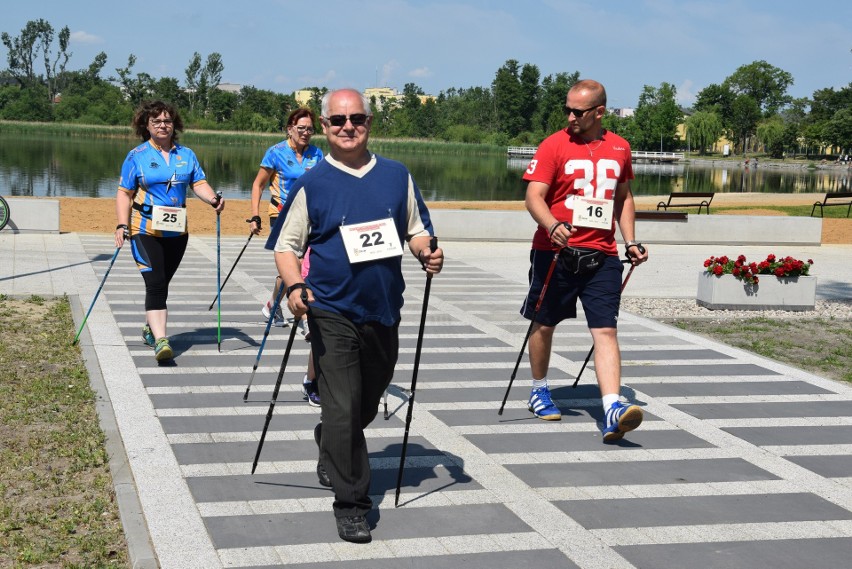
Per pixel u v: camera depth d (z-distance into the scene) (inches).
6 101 4655.5
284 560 152.2
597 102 214.7
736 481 197.2
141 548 153.6
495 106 5748.0
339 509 162.6
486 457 206.2
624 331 349.1
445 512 175.0
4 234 565.3
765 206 1065.5
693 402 256.1
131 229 273.7
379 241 160.4
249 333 318.0
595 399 255.8
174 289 401.4
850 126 4446.4
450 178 1860.2
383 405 242.2
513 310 385.7
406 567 151.9
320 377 162.1
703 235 670.5
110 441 204.1
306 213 164.2
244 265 479.8
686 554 160.9
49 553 152.6
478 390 260.8
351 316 160.7
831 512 181.9
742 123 5600.4
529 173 221.8
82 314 331.0
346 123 161.5
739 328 371.6
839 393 270.2
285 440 210.2
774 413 248.1
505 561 155.5
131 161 271.3
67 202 817.5
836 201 1213.7
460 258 555.8
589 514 176.7
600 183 217.9
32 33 5521.7
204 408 231.5
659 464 206.1
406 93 6097.4
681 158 4357.8
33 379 249.1
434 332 336.8
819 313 411.2
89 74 5319.9
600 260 217.3
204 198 282.2
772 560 159.8
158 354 264.5
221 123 4618.6
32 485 180.2
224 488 181.2
